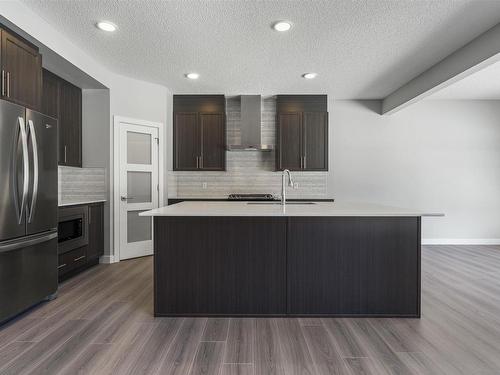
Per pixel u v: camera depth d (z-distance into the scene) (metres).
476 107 5.55
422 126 5.56
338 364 1.88
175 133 5.15
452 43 3.30
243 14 2.75
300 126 5.15
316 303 2.54
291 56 3.63
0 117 2.25
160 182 4.72
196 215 2.40
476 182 5.57
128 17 2.80
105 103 4.20
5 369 1.81
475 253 4.88
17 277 2.44
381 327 2.37
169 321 2.46
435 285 3.33
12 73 2.47
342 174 5.55
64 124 3.82
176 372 1.79
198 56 3.63
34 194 2.56
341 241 2.53
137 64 3.89
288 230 2.53
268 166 5.44
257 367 1.84
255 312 2.54
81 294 3.05
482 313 2.62
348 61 3.78
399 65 3.91
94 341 2.14
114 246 4.25
